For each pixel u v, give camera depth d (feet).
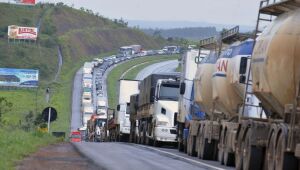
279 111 137.18
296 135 116.06
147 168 145.89
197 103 222.69
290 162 118.93
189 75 247.70
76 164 148.46
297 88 124.57
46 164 144.56
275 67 131.64
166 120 287.07
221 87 187.01
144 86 331.77
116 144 303.68
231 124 170.09
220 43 203.41
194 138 215.72
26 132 288.51
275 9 143.13
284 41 129.70
